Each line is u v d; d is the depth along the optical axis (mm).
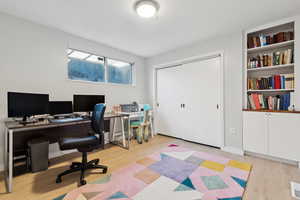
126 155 2613
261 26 2443
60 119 2256
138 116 3584
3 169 2082
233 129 2734
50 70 2527
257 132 2445
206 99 3172
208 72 3131
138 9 1898
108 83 3414
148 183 1729
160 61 3988
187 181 1765
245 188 1635
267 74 2637
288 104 2256
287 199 1457
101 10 2016
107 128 3322
